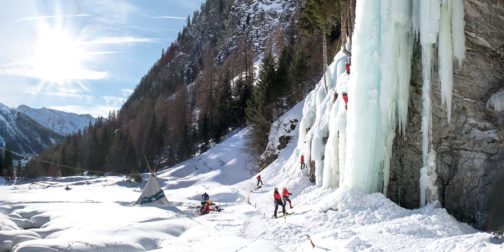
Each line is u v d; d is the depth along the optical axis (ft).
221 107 216.54
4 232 34.42
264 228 38.06
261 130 138.10
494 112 40.45
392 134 43.27
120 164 230.48
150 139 234.17
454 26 41.09
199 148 223.10
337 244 28.30
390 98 42.14
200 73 427.74
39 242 30.22
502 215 35.29
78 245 29.91
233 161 138.10
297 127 115.03
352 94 43.45
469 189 39.86
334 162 52.90
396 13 41.57
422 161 42.86
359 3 43.78
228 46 467.93
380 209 37.91
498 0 39.83
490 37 40.78
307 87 158.30
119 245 31.50
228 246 30.83
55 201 64.90
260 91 147.33
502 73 41.11
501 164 37.58
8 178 200.44
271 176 92.94
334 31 144.15
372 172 42.60
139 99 460.55
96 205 57.93
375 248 24.89
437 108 42.29
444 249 23.80
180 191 88.17
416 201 42.98
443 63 41.04
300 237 33.27
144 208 53.21
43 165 235.40
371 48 42.50
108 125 358.43
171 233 38.60
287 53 176.65
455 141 41.93
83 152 261.24
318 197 51.85
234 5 533.55
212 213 53.47
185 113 256.32
